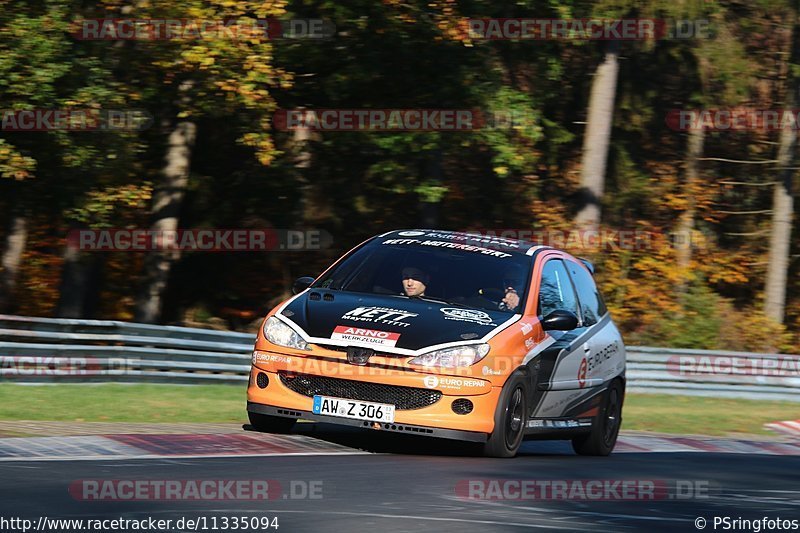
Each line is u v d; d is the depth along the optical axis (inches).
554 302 1213.1
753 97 4188.0
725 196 4340.6
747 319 3796.8
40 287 3641.7
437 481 868.6
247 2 2395.4
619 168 4023.1
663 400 2421.3
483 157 3732.8
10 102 2257.6
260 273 3688.5
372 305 1095.0
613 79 3553.2
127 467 831.7
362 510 710.5
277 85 2775.6
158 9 2330.2
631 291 3523.6
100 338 1829.5
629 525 725.9
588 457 1261.1
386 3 2591.0
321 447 1051.9
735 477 1088.2
